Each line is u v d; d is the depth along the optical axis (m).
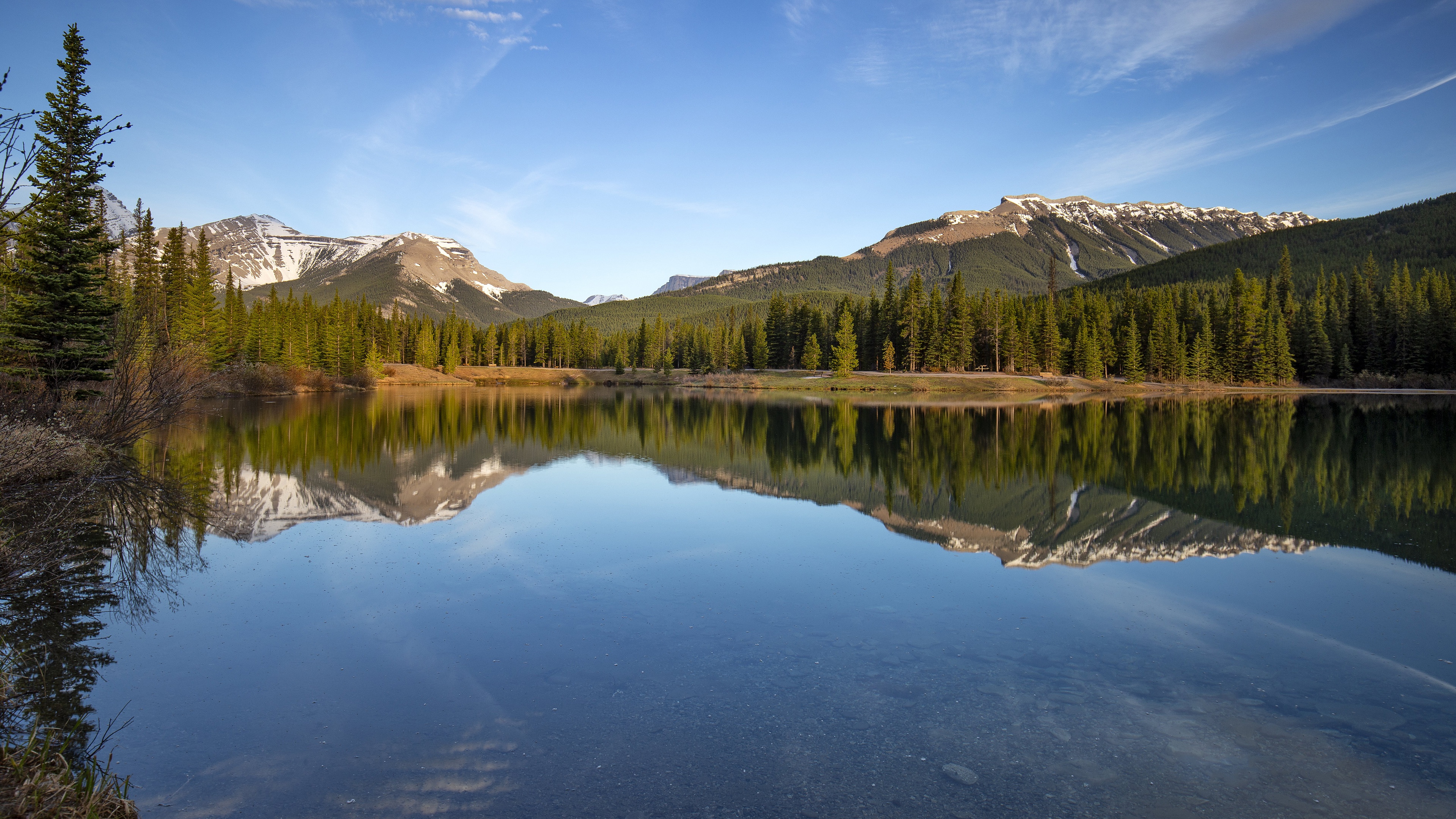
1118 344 92.19
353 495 16.56
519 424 38.09
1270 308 87.44
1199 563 10.98
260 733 5.67
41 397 18.73
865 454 25.73
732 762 5.21
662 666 6.93
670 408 55.19
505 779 4.98
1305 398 67.06
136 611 8.55
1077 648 7.44
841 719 5.88
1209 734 5.65
